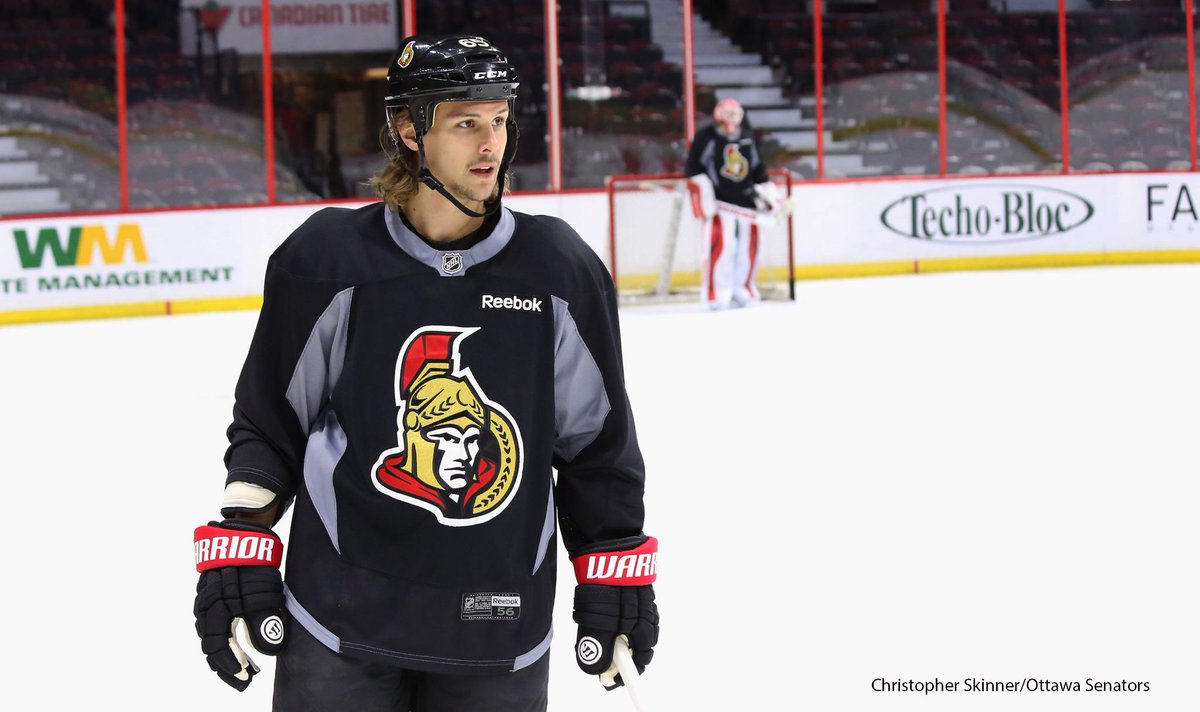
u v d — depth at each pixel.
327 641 1.87
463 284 1.90
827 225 14.80
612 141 14.65
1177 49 15.93
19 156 13.40
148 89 13.50
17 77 13.32
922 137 15.72
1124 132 15.88
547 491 1.95
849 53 15.54
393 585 1.87
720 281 12.40
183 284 12.89
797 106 15.48
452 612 1.88
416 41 1.89
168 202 13.62
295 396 1.94
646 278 13.44
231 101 13.69
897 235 15.01
